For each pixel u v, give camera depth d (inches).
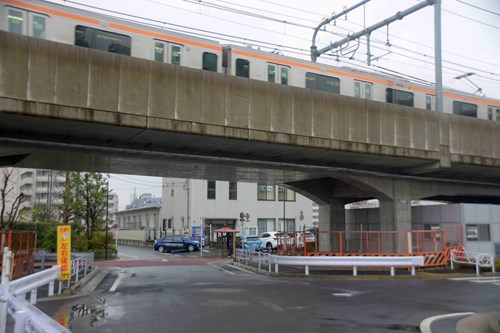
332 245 1180.5
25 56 547.5
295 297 521.3
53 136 672.4
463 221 956.0
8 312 253.1
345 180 1000.2
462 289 606.5
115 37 682.2
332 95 786.8
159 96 629.0
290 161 884.6
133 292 568.1
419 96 1027.9
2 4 599.2
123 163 855.7
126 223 3179.1
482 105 1134.4
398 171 1001.5
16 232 607.8
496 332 326.6
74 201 1476.4
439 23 871.7
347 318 395.9
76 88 575.2
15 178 2957.7
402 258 781.3
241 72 789.2
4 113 536.1
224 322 374.9
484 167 987.9
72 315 405.4
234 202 2044.8
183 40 740.7
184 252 1706.4
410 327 362.0
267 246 1675.7
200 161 830.5
